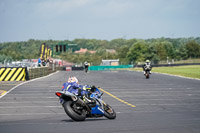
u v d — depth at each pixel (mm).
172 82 66000
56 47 172125
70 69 184250
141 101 36594
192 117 24641
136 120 22828
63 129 18750
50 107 30969
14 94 42312
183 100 37719
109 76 88750
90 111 21516
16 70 65188
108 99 38406
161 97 40719
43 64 104125
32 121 22562
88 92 22062
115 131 18109
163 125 20391
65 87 22125
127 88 52719
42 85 55781
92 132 17766
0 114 26422
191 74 92312
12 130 18500
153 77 83438
